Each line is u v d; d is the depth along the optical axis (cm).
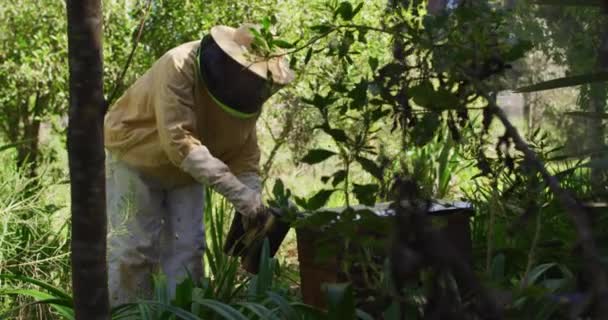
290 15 626
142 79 427
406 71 228
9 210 423
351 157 231
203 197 455
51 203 503
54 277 448
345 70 255
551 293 239
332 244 239
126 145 428
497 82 233
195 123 404
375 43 577
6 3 668
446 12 233
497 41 237
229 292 388
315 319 301
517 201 299
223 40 385
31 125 724
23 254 443
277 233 376
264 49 262
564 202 149
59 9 675
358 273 290
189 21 681
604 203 210
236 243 396
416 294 237
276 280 414
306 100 236
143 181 435
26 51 679
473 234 379
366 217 214
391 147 471
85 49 225
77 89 227
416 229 137
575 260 296
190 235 449
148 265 442
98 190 232
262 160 766
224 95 391
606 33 240
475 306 177
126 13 672
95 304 235
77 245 233
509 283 322
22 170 527
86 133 228
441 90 215
